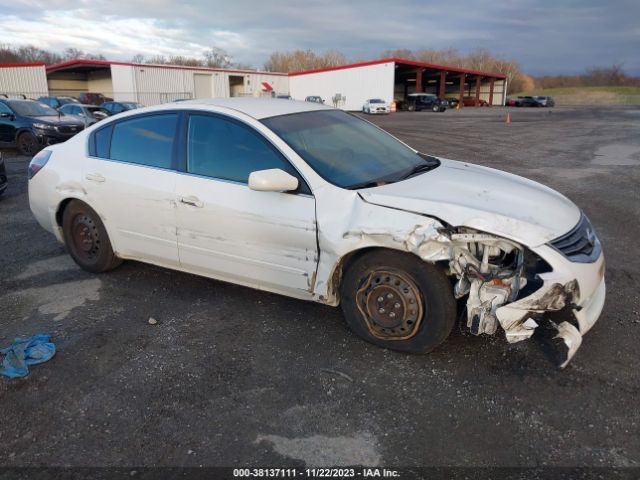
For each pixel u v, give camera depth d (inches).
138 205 159.3
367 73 1872.5
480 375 118.6
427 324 120.7
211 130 148.5
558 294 110.7
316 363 125.3
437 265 118.6
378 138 165.3
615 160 489.4
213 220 143.9
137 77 1605.6
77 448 98.7
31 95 1534.2
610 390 112.3
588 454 94.3
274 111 152.3
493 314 114.0
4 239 231.0
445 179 139.0
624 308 151.7
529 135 800.3
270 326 144.3
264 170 127.4
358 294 128.4
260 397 112.8
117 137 169.0
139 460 95.3
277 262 137.5
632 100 2810.0
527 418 104.1
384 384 116.3
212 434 101.7
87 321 149.6
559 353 122.6
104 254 177.3
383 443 98.3
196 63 3496.6
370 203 123.4
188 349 133.2
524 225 113.3
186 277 180.7
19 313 155.8
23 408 110.8
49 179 181.9
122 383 119.0
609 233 232.1
